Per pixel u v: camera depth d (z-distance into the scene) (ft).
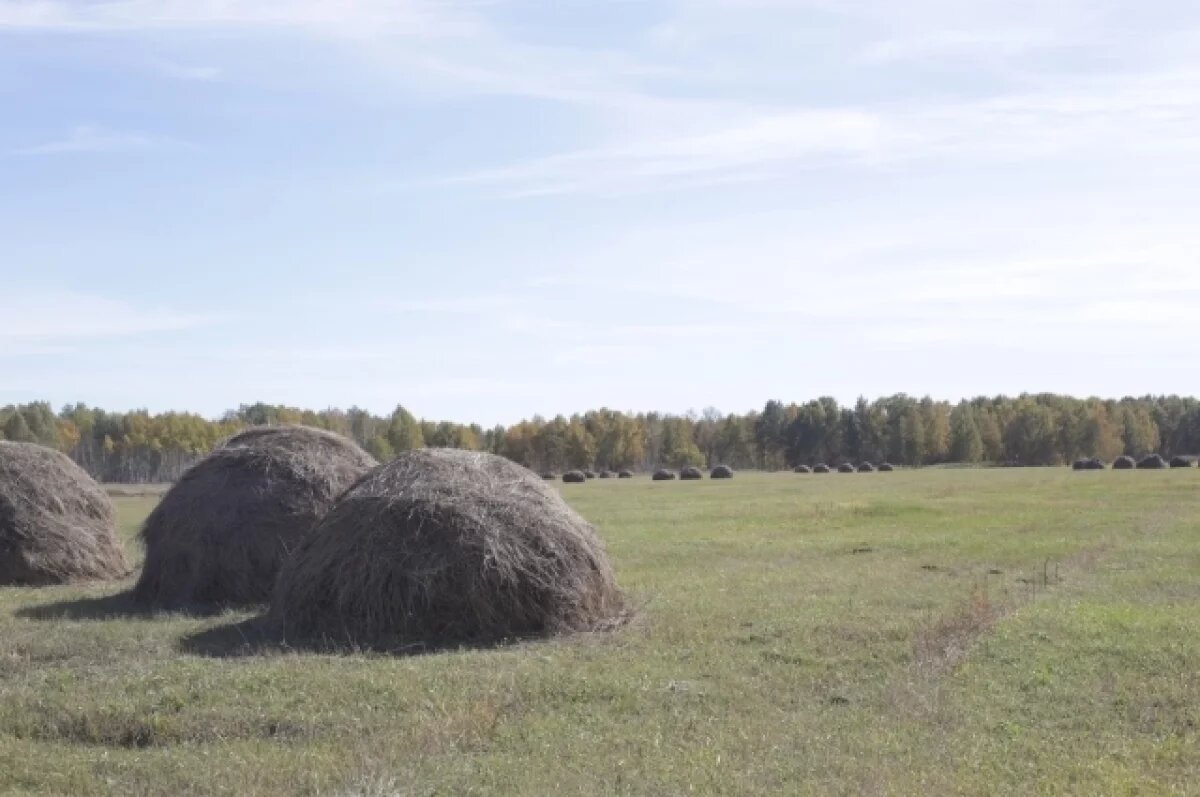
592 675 40.52
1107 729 34.42
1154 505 128.36
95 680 39.83
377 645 46.57
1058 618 51.01
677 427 445.37
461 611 47.57
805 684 39.70
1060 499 141.90
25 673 41.93
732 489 198.90
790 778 29.94
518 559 48.44
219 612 57.47
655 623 51.06
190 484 62.49
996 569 71.51
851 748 32.30
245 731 34.53
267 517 60.70
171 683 39.17
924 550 83.41
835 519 115.85
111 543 74.95
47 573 69.92
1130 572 69.51
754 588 62.95
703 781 29.58
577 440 405.39
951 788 29.14
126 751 33.01
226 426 356.18
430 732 33.47
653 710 36.40
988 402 488.44
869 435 447.42
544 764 31.07
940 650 44.75
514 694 37.70
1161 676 40.50
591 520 119.34
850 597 59.00
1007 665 42.19
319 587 48.83
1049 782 29.66
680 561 78.23
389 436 341.82
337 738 33.68
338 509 50.83
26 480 71.67
